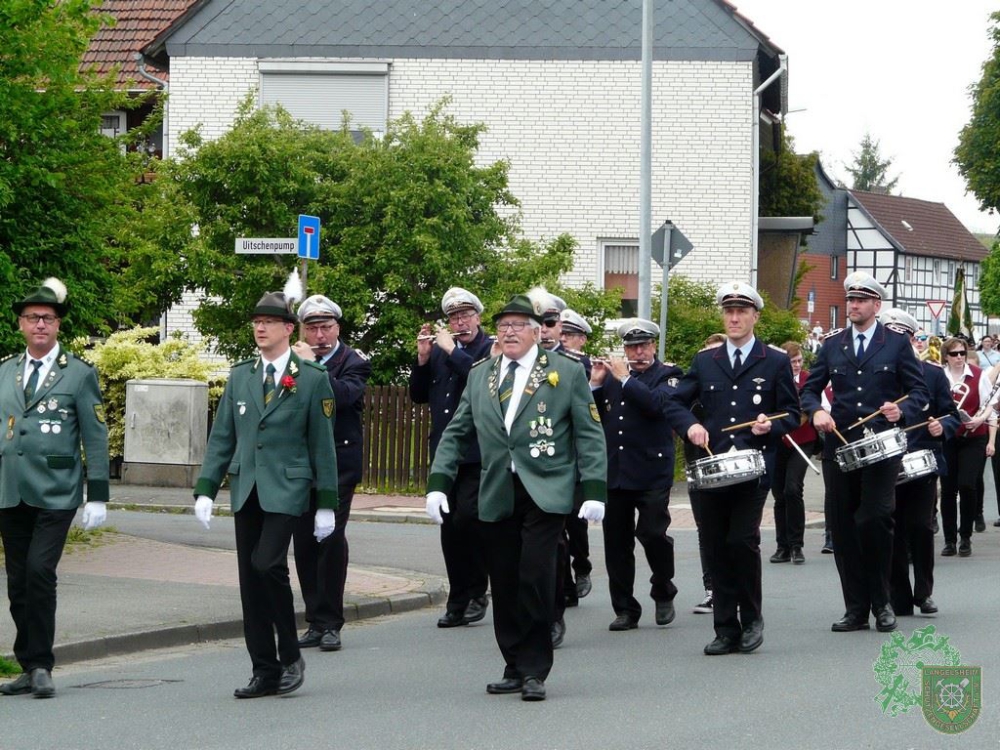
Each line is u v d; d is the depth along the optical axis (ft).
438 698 32.37
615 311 89.40
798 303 131.54
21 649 33.94
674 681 33.99
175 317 109.09
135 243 83.10
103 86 54.08
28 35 50.03
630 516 42.55
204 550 56.03
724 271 110.83
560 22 111.14
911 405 41.01
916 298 308.40
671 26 110.42
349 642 40.70
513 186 111.55
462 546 43.16
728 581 37.70
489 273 86.22
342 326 84.69
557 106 111.24
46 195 50.96
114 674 35.88
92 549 55.01
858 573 40.86
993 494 91.86
